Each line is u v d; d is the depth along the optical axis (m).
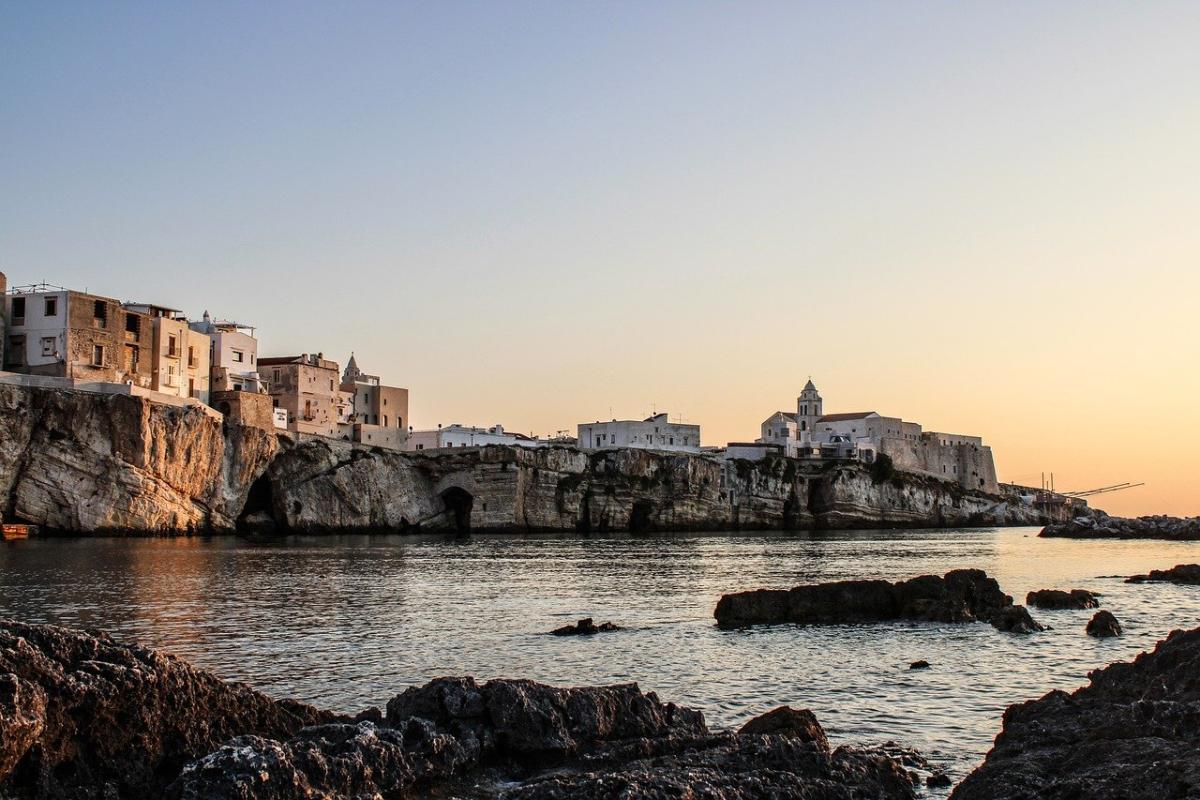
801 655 39.50
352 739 19.20
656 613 52.81
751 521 178.75
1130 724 21.05
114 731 18.50
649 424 188.75
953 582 51.75
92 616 44.56
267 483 129.25
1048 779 18.95
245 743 18.19
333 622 45.78
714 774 19.11
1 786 16.41
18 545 85.12
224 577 63.66
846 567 86.44
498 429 188.25
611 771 19.89
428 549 102.25
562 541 127.12
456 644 40.97
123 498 102.19
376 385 167.75
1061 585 71.44
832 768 20.59
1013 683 34.12
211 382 126.19
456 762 20.36
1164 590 66.75
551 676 34.72
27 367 105.06
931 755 25.03
